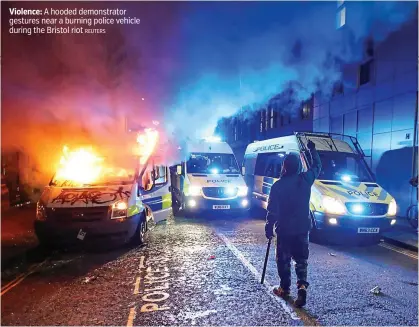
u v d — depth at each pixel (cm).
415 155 882
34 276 455
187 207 898
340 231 636
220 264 505
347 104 1205
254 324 320
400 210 938
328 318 334
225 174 967
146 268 486
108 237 557
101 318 333
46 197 585
